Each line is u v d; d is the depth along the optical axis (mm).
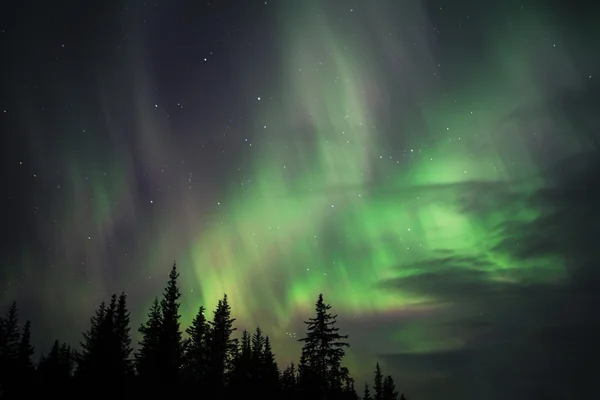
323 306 38906
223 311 38375
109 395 29016
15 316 36500
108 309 34000
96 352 29938
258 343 40688
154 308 36219
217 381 36281
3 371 30672
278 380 39531
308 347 38250
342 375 37719
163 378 32438
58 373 29703
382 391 57219
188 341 36781
